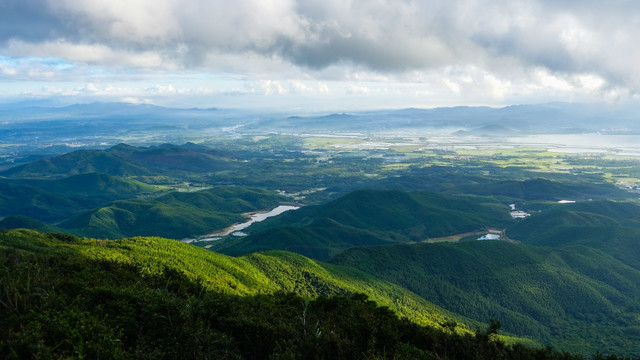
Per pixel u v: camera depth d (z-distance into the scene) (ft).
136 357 81.10
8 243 287.89
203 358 85.40
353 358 95.40
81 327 81.61
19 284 94.79
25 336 74.90
